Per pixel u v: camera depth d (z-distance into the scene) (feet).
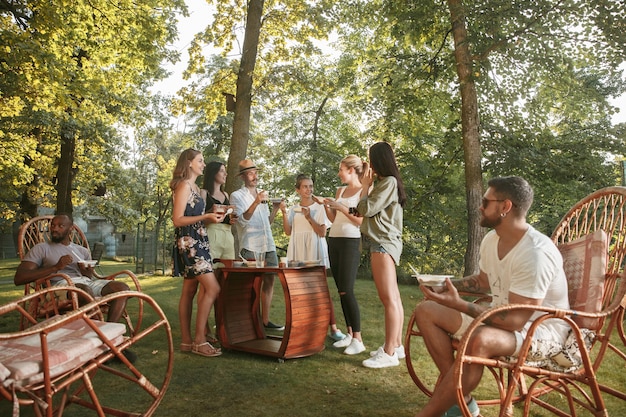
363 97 39.37
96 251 40.19
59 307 12.36
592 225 10.17
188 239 13.33
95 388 10.63
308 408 9.54
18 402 6.44
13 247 87.04
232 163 29.91
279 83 33.91
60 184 48.65
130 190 69.92
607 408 9.26
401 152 47.19
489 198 7.85
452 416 8.17
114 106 49.14
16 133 48.42
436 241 56.54
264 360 12.95
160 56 38.34
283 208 16.75
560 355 7.41
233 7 35.32
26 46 26.12
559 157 32.83
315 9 33.86
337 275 14.14
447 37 34.55
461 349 6.53
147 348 13.94
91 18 30.01
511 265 7.62
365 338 15.42
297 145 62.18
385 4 34.06
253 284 14.98
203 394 10.30
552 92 33.65
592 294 7.73
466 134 30.81
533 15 28.71
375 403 9.82
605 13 27.50
